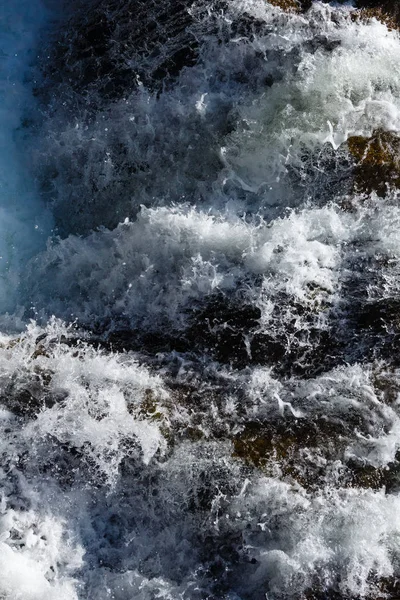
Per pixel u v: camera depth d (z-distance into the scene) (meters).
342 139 6.20
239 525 5.15
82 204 7.11
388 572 4.92
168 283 6.05
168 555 5.27
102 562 5.26
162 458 5.27
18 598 4.86
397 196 6.02
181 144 6.79
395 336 5.61
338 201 6.08
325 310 5.73
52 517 5.23
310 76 6.46
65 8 8.00
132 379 5.56
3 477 5.27
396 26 6.94
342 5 6.99
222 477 5.20
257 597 5.05
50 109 7.50
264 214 6.30
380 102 6.32
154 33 7.15
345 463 5.19
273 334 5.70
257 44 6.73
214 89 6.80
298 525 5.04
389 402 5.36
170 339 5.87
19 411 5.43
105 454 5.26
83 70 7.43
